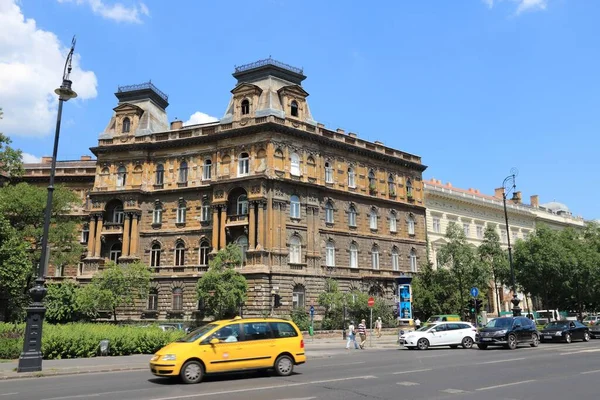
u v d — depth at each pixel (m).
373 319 58.22
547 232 65.44
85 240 68.81
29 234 55.09
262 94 60.38
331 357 31.31
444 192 81.88
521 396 15.98
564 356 28.81
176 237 61.56
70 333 29.52
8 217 55.56
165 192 62.78
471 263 59.34
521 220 99.31
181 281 59.53
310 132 60.81
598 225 80.06
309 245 58.59
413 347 38.31
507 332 35.47
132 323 57.34
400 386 18.19
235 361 20.73
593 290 66.12
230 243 55.44
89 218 66.75
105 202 63.25
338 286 59.53
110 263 55.38
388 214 69.69
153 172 64.12
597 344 39.56
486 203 89.81
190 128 66.00
